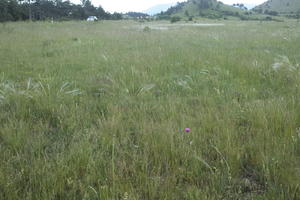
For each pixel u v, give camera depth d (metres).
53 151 2.90
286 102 4.11
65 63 7.73
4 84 5.21
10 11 53.94
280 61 7.22
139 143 3.05
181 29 24.83
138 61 7.79
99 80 5.96
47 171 2.44
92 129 3.40
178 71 6.78
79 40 13.23
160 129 3.28
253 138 3.11
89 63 7.75
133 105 4.37
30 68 7.12
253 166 2.68
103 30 21.97
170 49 10.58
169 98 4.58
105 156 2.78
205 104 4.34
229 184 2.39
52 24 31.11
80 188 2.28
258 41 13.23
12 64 7.42
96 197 2.21
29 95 4.56
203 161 2.57
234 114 3.77
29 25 27.67
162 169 2.61
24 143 3.04
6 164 2.59
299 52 9.41
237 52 9.68
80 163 2.60
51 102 4.30
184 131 3.22
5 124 3.43
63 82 5.52
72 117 3.75
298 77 5.50
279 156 2.64
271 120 3.43
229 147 2.81
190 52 9.64
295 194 2.18
